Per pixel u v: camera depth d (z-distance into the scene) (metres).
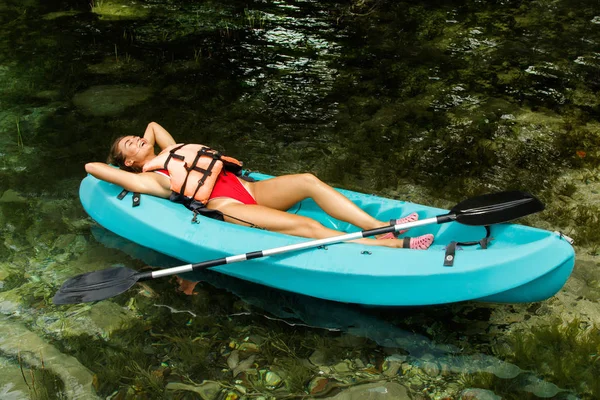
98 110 6.41
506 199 3.86
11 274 4.20
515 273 3.45
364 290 3.71
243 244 3.94
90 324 3.77
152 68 7.29
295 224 4.04
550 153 5.59
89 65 7.38
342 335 3.68
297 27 8.32
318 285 3.80
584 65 7.17
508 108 6.36
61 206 4.97
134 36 8.13
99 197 4.58
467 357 3.48
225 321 3.79
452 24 8.32
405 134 5.96
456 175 5.32
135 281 3.81
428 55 7.50
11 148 5.77
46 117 6.29
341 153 5.69
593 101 6.47
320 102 6.56
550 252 3.43
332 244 3.84
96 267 4.29
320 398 3.22
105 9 9.03
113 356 3.53
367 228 4.04
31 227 4.71
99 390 3.30
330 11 8.84
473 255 3.56
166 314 3.85
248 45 7.82
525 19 8.44
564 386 3.25
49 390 3.30
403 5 8.96
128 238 4.43
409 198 5.04
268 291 4.07
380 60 7.40
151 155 4.62
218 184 4.27
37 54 7.63
